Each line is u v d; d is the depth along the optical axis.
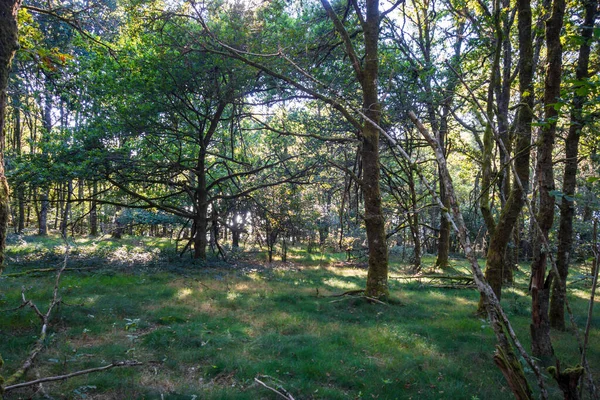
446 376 5.56
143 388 4.85
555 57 5.92
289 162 19.44
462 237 2.13
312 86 11.70
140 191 20.36
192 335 6.95
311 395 4.87
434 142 2.24
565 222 8.39
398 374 5.56
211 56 13.39
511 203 8.76
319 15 13.85
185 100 15.91
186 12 12.91
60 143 15.66
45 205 27.34
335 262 21.81
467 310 10.22
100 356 5.84
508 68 10.77
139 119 15.02
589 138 8.90
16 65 9.50
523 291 13.57
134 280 12.83
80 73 11.65
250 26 12.23
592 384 2.31
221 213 20.41
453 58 12.09
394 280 15.05
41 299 9.18
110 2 11.98
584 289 13.63
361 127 11.34
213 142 19.86
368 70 11.14
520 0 7.78
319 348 6.48
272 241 20.86
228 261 19.06
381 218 11.20
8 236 22.03
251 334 7.36
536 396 4.91
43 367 5.33
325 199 24.92
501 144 3.06
